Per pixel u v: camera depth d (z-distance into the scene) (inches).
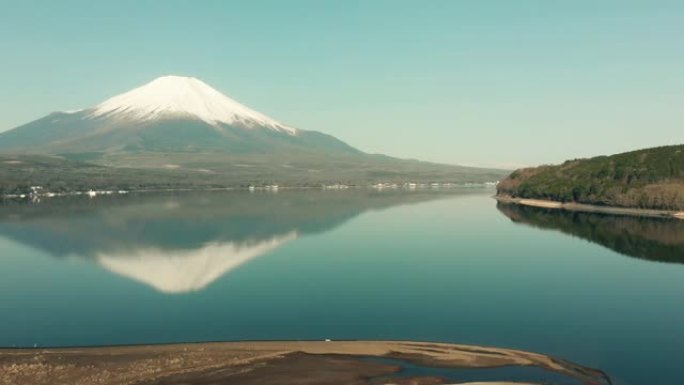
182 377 1617.9
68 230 5068.9
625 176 7219.5
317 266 3334.2
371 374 1643.7
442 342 1921.8
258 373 1646.2
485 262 3408.0
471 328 2096.5
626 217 6171.3
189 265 3400.6
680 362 1747.0
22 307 2474.2
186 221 5792.3
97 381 1588.3
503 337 1991.9
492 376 1636.3
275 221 5777.6
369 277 3011.8
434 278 2970.0
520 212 6835.6
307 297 2593.5
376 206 7839.6
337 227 5246.1
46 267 3371.1
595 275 3006.9
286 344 1882.4
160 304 2507.4
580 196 7436.0
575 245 4072.3
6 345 1958.7
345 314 2305.6
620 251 3796.8
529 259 3499.0
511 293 2625.5
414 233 4781.0
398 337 2006.6
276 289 2758.4
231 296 2630.4
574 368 1696.6
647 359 1772.9
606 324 2130.9
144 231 4985.2
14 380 1583.4
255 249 3966.5
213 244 4210.1
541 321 2177.7
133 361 1733.5
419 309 2365.9
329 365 1708.9
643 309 2332.7
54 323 2226.9
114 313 2364.7
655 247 3971.5
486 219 5944.9
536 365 1713.8
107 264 3440.0
